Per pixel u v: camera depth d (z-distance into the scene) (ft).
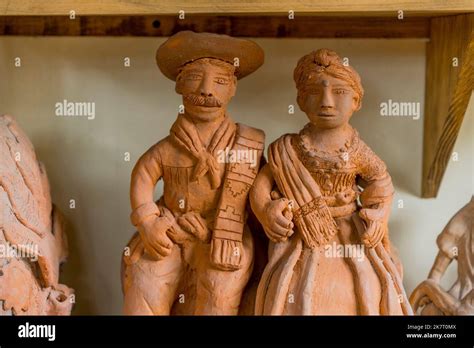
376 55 9.08
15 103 9.12
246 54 7.97
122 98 9.11
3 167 7.91
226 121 8.04
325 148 7.86
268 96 9.08
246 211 8.05
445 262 8.50
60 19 9.09
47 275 8.14
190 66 7.91
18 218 7.95
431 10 7.75
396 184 9.15
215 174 7.93
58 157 9.11
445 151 8.89
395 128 9.12
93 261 9.09
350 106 7.82
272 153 7.97
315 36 9.06
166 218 7.94
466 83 8.32
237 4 7.69
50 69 9.11
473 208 8.52
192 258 8.02
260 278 8.07
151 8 7.71
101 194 9.11
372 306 7.70
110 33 9.09
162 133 9.11
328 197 7.93
